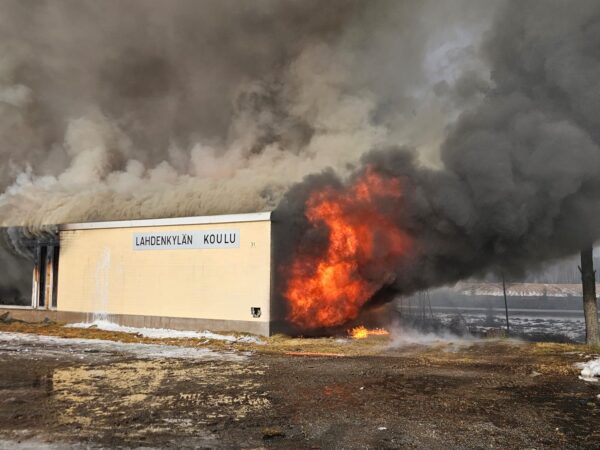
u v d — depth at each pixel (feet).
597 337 48.21
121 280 57.67
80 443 18.15
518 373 31.81
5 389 26.68
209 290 52.49
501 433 19.48
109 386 27.55
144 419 21.22
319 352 41.19
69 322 60.59
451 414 22.18
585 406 23.54
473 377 30.50
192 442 18.38
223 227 52.39
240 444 18.21
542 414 22.15
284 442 18.45
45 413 22.03
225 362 35.96
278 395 25.67
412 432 19.62
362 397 25.30
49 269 65.21
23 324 60.39
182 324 53.42
